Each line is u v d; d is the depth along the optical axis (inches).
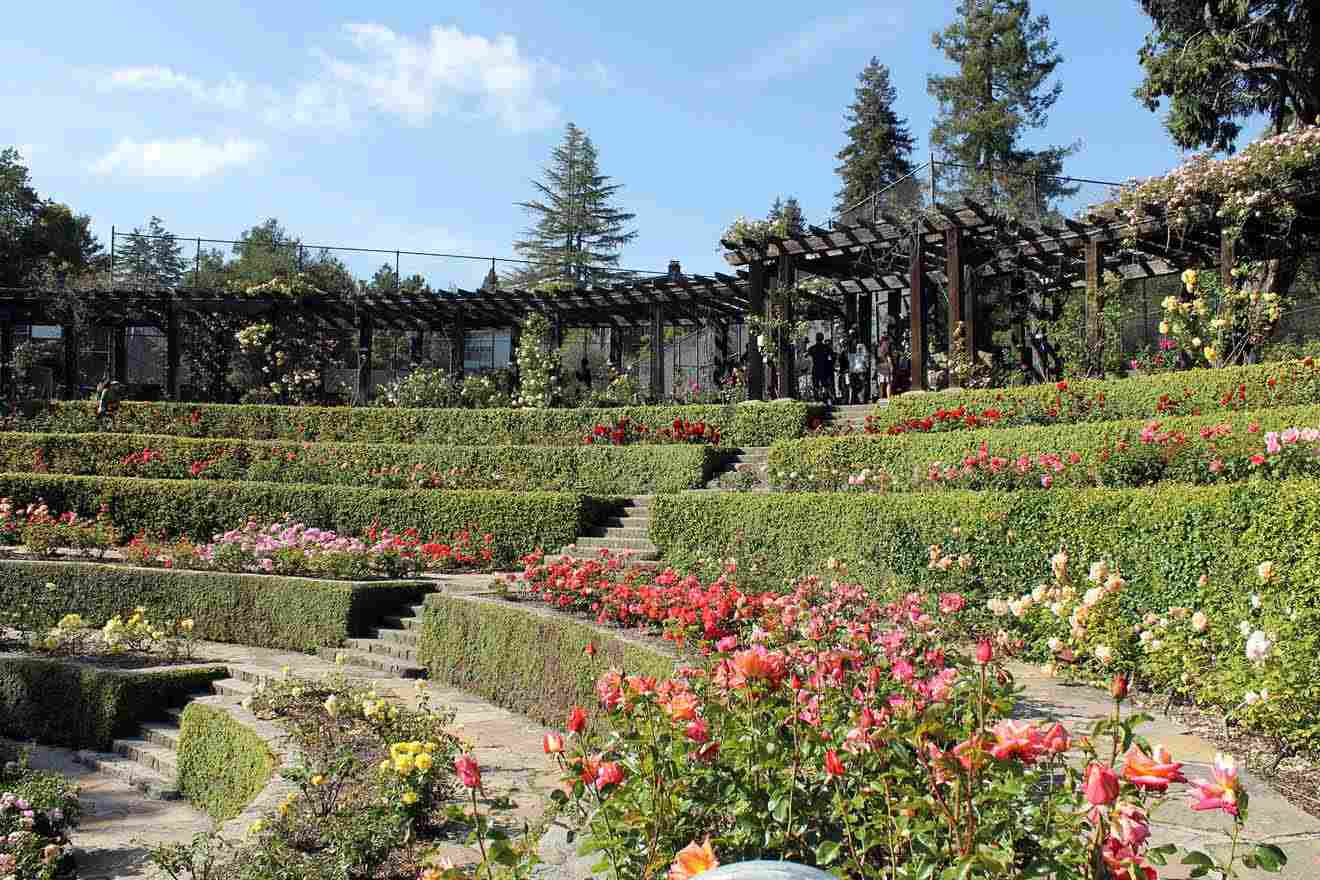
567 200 2182.6
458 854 221.0
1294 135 562.9
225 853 233.5
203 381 1098.1
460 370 1015.0
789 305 765.9
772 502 471.8
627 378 935.7
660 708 143.3
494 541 614.9
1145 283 809.5
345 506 662.5
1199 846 166.6
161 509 695.7
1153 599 300.0
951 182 701.9
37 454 820.0
